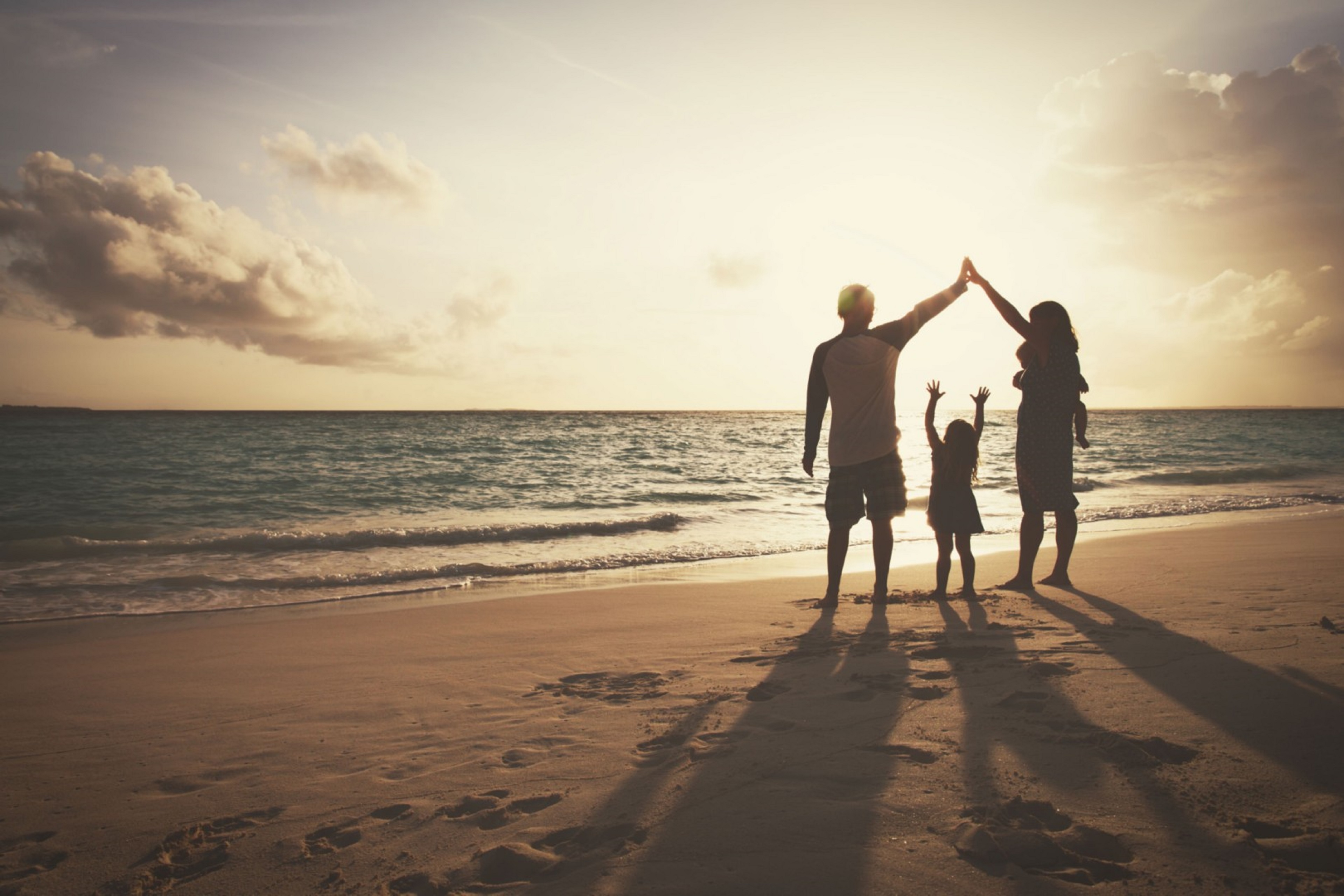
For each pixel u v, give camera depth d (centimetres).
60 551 961
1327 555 642
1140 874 151
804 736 242
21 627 579
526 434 5153
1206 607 418
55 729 316
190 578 768
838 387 482
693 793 203
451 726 289
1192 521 1138
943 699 272
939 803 187
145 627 572
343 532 1134
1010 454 3139
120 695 367
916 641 370
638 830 185
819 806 190
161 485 1958
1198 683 269
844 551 498
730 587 653
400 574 788
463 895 164
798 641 391
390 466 2591
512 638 461
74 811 231
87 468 2384
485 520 1347
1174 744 214
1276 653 302
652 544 1041
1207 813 174
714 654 380
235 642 488
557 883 164
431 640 466
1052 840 164
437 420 8706
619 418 11356
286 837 203
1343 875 147
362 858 187
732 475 2380
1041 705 256
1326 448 3488
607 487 2002
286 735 292
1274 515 1191
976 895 146
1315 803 175
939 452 516
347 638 486
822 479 2209
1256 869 150
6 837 214
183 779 253
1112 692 265
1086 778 196
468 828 198
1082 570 607
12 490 1836
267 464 2617
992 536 1018
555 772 231
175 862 194
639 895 154
